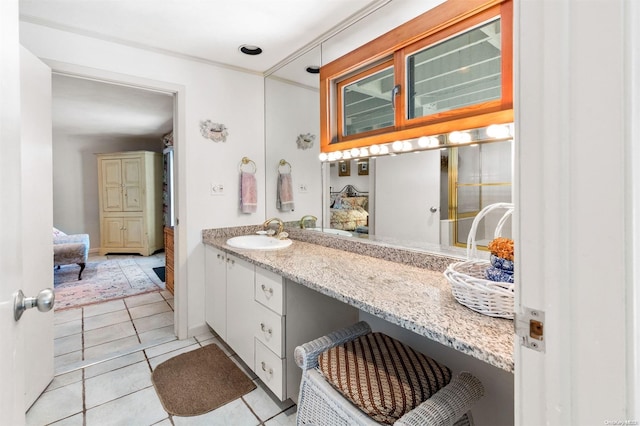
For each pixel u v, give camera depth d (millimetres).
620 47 394
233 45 2199
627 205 397
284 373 1574
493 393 1272
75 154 5531
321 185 2232
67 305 3109
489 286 988
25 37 1793
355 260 1777
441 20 1427
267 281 1675
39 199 1712
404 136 1628
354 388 1009
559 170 446
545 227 467
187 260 2402
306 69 2266
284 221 2611
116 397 1708
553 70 448
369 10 1752
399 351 1225
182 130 2348
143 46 2170
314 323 1673
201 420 1552
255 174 2717
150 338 2406
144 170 5605
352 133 1970
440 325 913
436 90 1485
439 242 1540
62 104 3590
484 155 1349
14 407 662
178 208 2369
